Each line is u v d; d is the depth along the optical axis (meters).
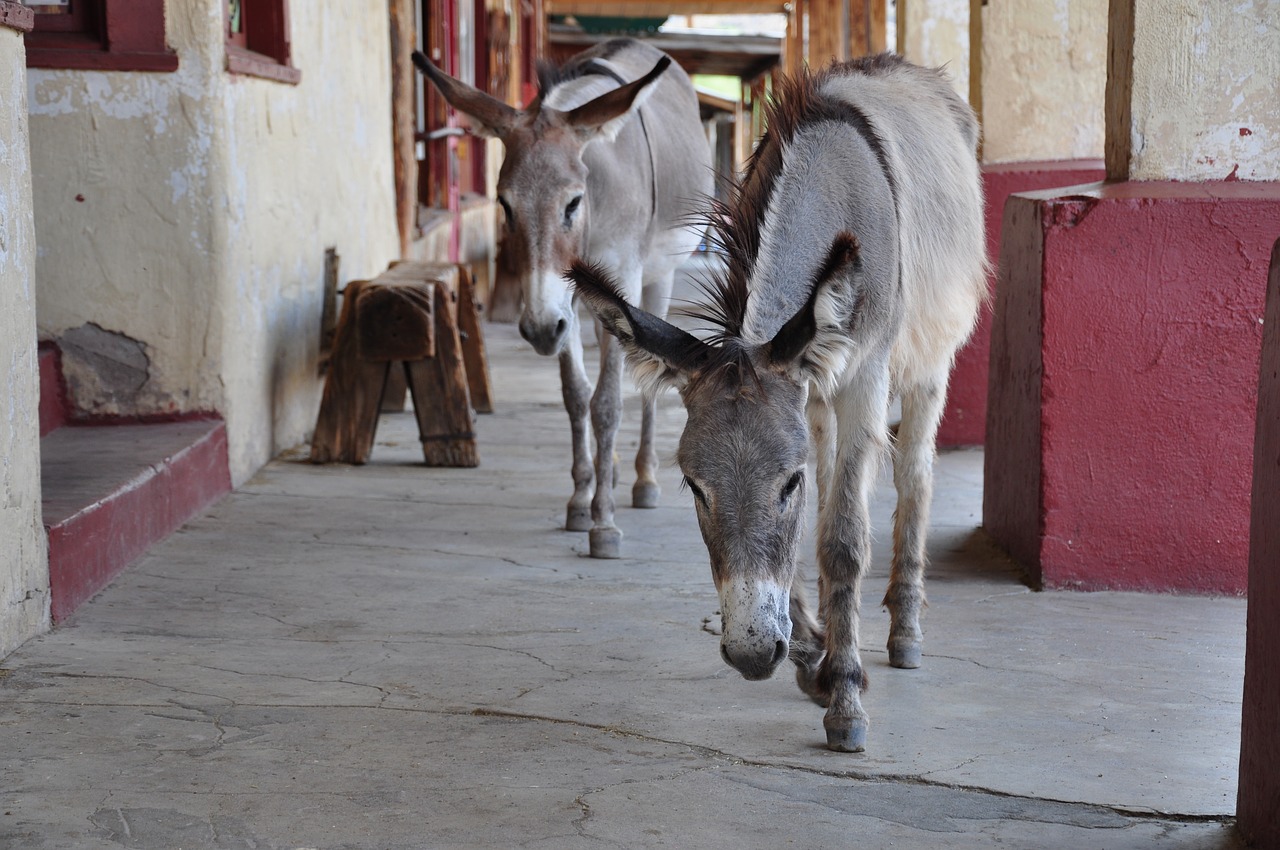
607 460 5.56
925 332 4.00
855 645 3.57
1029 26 7.59
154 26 6.14
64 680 3.99
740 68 30.94
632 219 5.74
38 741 3.52
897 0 10.14
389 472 7.16
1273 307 2.82
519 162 5.23
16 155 4.18
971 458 7.67
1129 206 4.87
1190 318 4.89
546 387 10.20
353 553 5.54
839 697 3.52
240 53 6.66
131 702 3.82
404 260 9.79
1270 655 2.81
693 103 7.15
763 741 3.59
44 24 6.24
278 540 5.71
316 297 8.19
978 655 4.31
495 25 17.73
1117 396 4.96
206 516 6.08
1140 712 3.80
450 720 3.73
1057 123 7.68
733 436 2.84
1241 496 4.95
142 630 4.50
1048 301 4.95
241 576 5.17
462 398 7.30
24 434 4.28
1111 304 4.92
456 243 14.28
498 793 3.23
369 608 4.80
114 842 2.95
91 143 6.20
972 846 2.96
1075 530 5.04
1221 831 3.03
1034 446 5.11
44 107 6.14
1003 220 5.68
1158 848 2.94
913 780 3.32
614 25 32.84
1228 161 5.13
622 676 4.11
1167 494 4.99
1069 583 5.06
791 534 2.89
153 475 5.52
